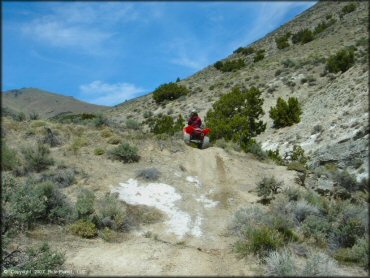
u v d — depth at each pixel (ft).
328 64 139.44
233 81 178.29
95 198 38.34
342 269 24.59
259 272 24.38
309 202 35.78
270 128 108.68
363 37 180.75
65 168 44.96
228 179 45.93
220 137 85.66
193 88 204.54
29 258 26.78
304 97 127.75
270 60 204.85
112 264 25.88
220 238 31.22
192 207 38.01
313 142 72.74
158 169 47.29
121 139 55.47
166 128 100.12
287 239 28.89
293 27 287.07
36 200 32.55
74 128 59.06
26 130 53.98
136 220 34.86
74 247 29.14
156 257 27.07
